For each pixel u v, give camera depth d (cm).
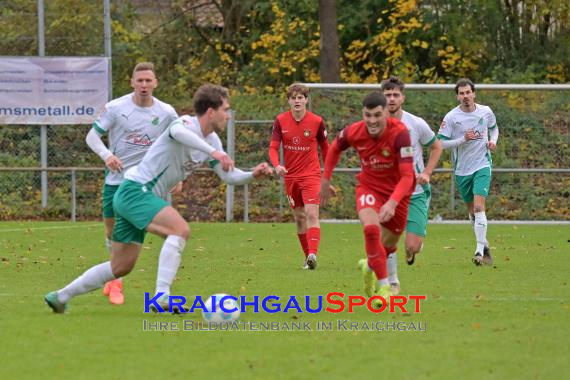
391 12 7069
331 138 5356
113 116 2792
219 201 5609
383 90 2889
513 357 1945
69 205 5469
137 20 7062
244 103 5662
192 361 1917
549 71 6906
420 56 7112
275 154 3584
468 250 3978
